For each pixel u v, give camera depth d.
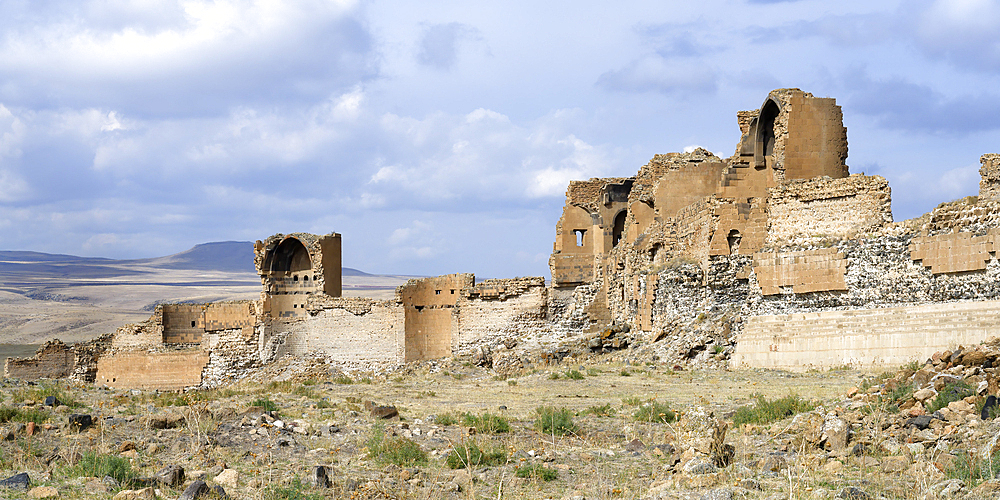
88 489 17.59
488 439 23.47
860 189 39.31
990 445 17.92
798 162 44.19
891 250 37.12
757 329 39.56
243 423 23.98
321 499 17.47
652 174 53.03
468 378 42.38
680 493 17.23
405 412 28.69
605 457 21.47
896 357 35.19
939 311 34.66
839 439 20.36
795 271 39.81
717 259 42.94
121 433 22.84
